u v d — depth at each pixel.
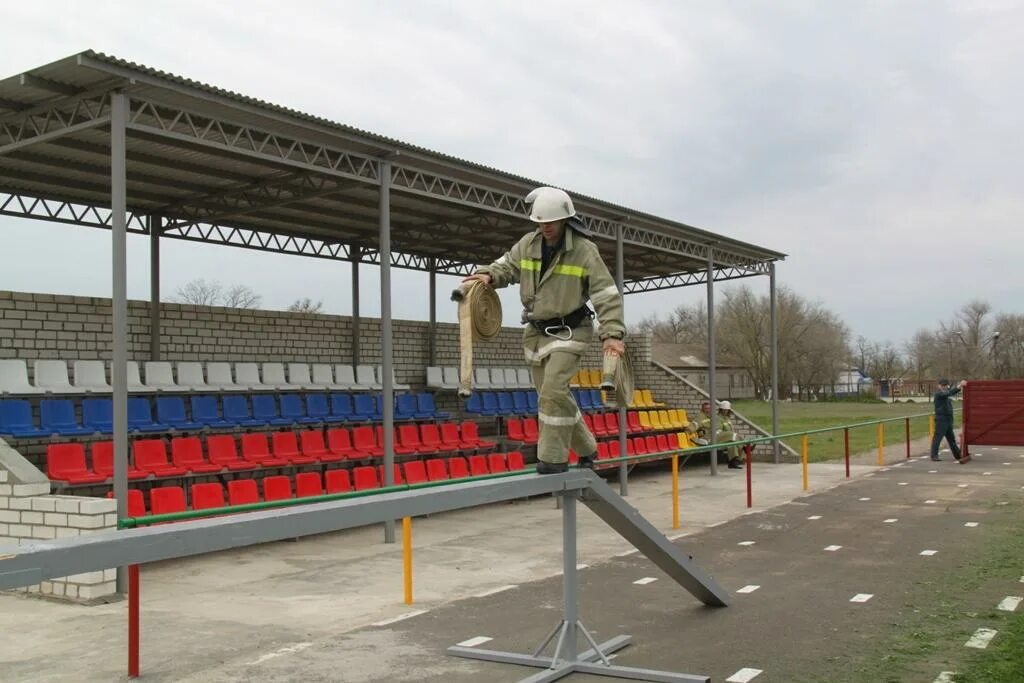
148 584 10.30
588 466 6.44
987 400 23.27
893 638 7.41
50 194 14.62
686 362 83.88
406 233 19.64
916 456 24.98
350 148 12.48
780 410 59.59
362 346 20.42
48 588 9.63
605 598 9.27
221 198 15.33
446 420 20.50
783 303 73.31
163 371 15.45
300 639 7.86
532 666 6.89
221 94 10.33
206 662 7.18
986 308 91.88
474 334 5.73
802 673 6.56
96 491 12.66
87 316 14.84
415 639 7.82
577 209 17.16
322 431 16.86
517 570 11.00
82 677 6.82
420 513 4.62
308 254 19.42
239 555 12.10
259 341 17.94
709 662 6.88
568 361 5.64
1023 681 6.18
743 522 14.37
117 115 9.75
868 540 12.32
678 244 21.05
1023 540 11.88
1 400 12.97
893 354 100.88
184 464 13.70
